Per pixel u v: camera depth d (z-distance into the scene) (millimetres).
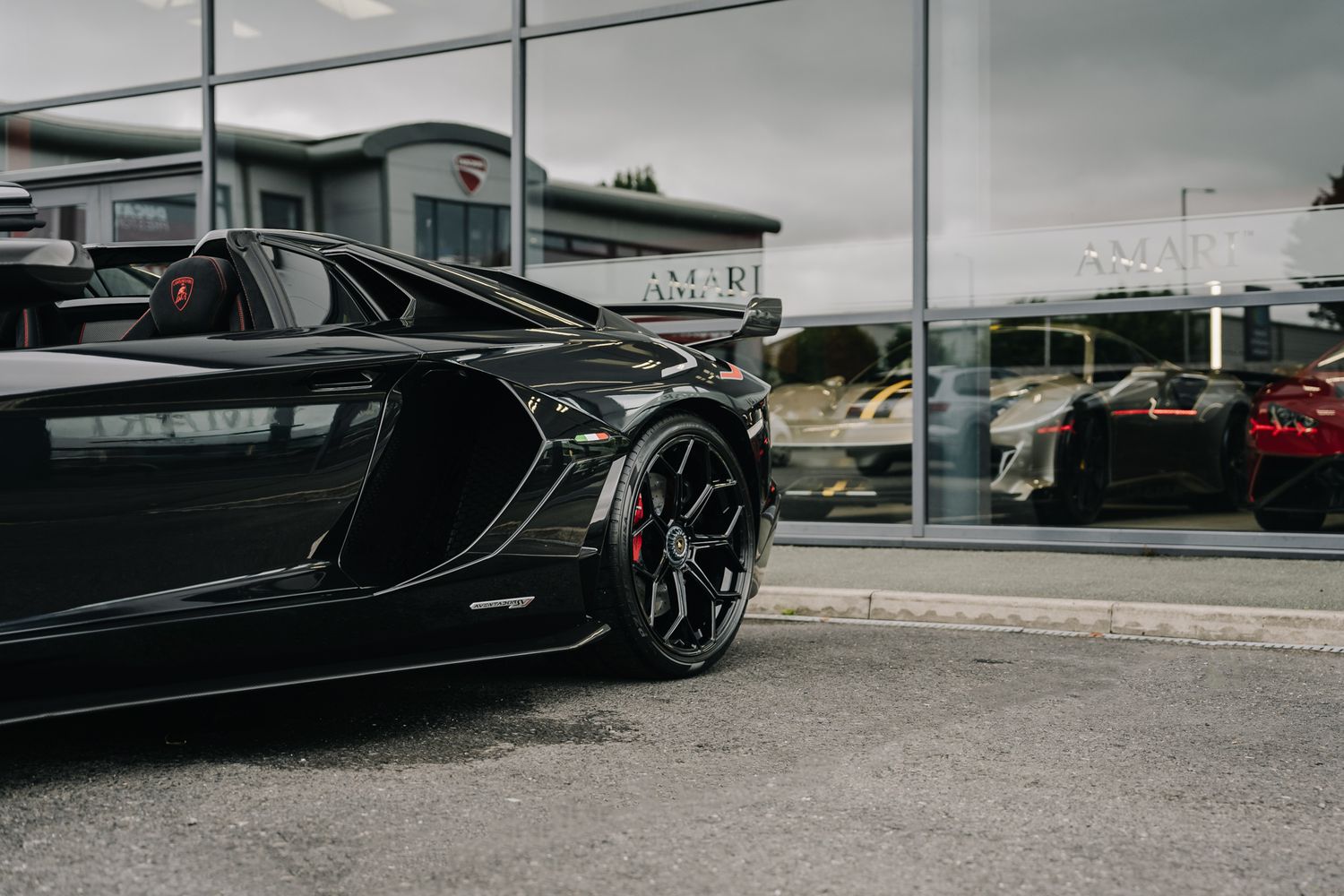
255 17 7496
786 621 4605
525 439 3150
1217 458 5703
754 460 3742
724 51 6551
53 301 2482
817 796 2445
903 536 6207
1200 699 3283
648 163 6691
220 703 3176
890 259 6258
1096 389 5922
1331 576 5035
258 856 2102
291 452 2756
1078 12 5965
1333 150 5594
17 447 2395
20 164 8242
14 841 2154
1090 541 5875
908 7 6219
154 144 7809
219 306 3045
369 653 2885
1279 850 2156
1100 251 5926
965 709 3160
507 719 3041
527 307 3469
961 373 6141
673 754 2742
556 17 6832
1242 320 5699
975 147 6117
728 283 6555
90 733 2869
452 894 1943
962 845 2168
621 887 1974
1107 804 2400
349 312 3168
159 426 2570
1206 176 5770
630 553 3311
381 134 7207
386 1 7195
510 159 6918
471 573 3025
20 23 8172
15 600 2395
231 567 2672
